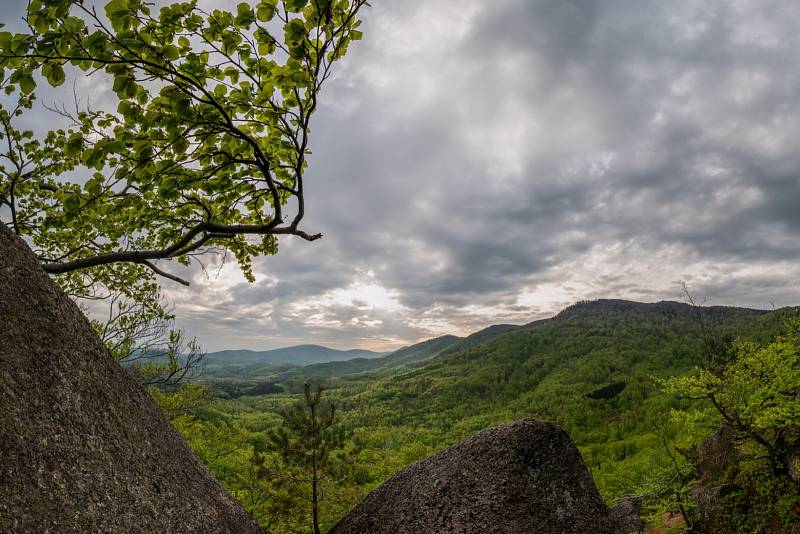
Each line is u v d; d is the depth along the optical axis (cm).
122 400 273
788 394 1728
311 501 1014
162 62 282
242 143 361
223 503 313
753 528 1938
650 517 2297
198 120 308
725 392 1792
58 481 204
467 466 353
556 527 320
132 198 381
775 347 1719
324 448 1012
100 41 246
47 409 217
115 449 245
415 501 347
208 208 408
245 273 607
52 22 252
